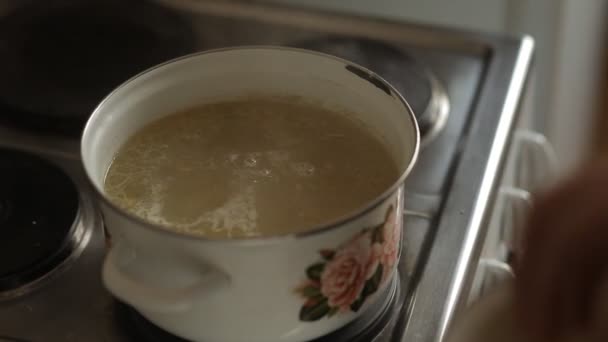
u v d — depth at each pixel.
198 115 0.88
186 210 0.79
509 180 1.08
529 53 1.16
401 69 1.11
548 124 1.75
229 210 0.79
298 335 0.75
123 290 0.70
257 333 0.74
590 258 0.56
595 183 0.56
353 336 0.81
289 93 0.89
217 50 0.86
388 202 0.73
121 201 0.79
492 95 1.08
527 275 0.58
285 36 1.22
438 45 1.19
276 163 0.83
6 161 0.98
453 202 0.94
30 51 1.16
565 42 1.61
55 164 0.98
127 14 1.23
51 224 0.91
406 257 0.89
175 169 0.83
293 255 0.70
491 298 0.69
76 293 0.87
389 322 0.83
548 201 0.57
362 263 0.74
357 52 1.14
